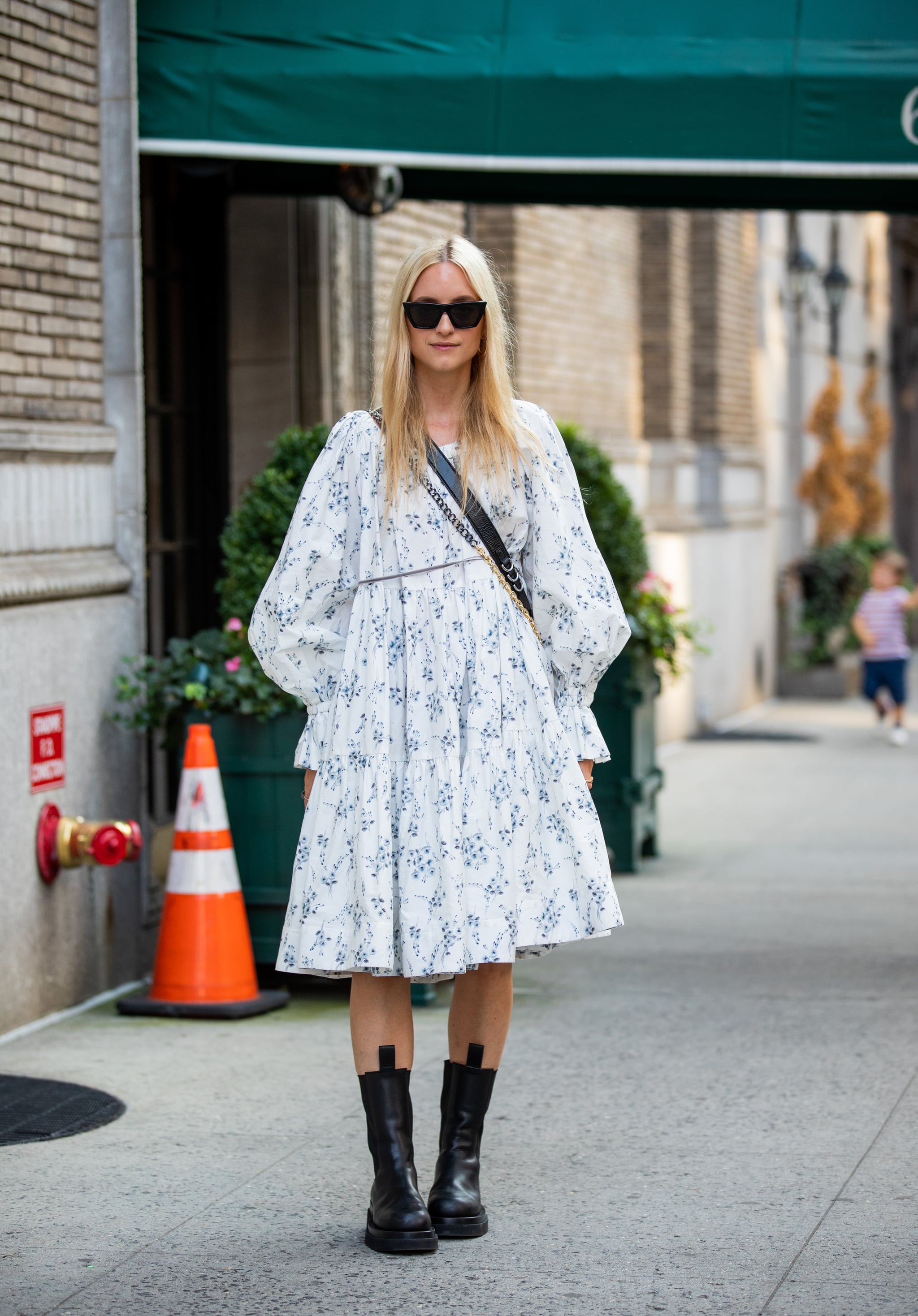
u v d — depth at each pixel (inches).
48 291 293.7
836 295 882.8
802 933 353.1
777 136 320.2
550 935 182.1
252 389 412.5
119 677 302.0
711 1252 183.3
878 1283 174.6
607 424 645.3
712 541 739.4
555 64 323.6
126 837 282.2
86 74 306.3
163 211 390.0
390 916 177.9
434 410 185.8
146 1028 280.1
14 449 273.7
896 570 698.2
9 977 271.6
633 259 676.1
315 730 185.5
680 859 444.5
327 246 412.5
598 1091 243.6
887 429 960.3
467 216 516.4
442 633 180.5
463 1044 191.3
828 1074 251.0
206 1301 171.6
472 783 179.5
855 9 323.3
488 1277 176.9
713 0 326.6
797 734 717.3
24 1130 225.9
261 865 302.2
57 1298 172.4
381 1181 184.5
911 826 493.4
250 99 326.0
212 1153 218.2
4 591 267.4
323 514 184.4
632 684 414.9
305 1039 273.6
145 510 376.5
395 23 327.6
